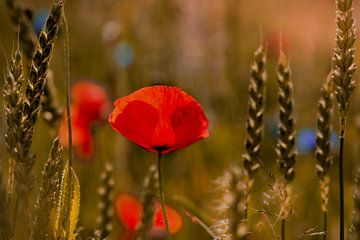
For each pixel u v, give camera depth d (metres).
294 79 7.90
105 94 5.57
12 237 2.12
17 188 2.12
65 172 2.44
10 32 7.81
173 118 2.59
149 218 3.50
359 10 7.49
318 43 7.75
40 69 2.17
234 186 2.01
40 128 6.29
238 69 7.12
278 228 4.37
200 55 7.20
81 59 7.85
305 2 8.06
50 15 2.18
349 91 2.51
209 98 6.96
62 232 2.42
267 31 7.95
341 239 2.61
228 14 7.18
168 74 7.19
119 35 7.42
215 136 6.38
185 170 5.89
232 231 1.98
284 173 2.74
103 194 3.55
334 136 6.30
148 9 7.54
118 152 5.79
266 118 7.75
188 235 5.02
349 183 5.82
